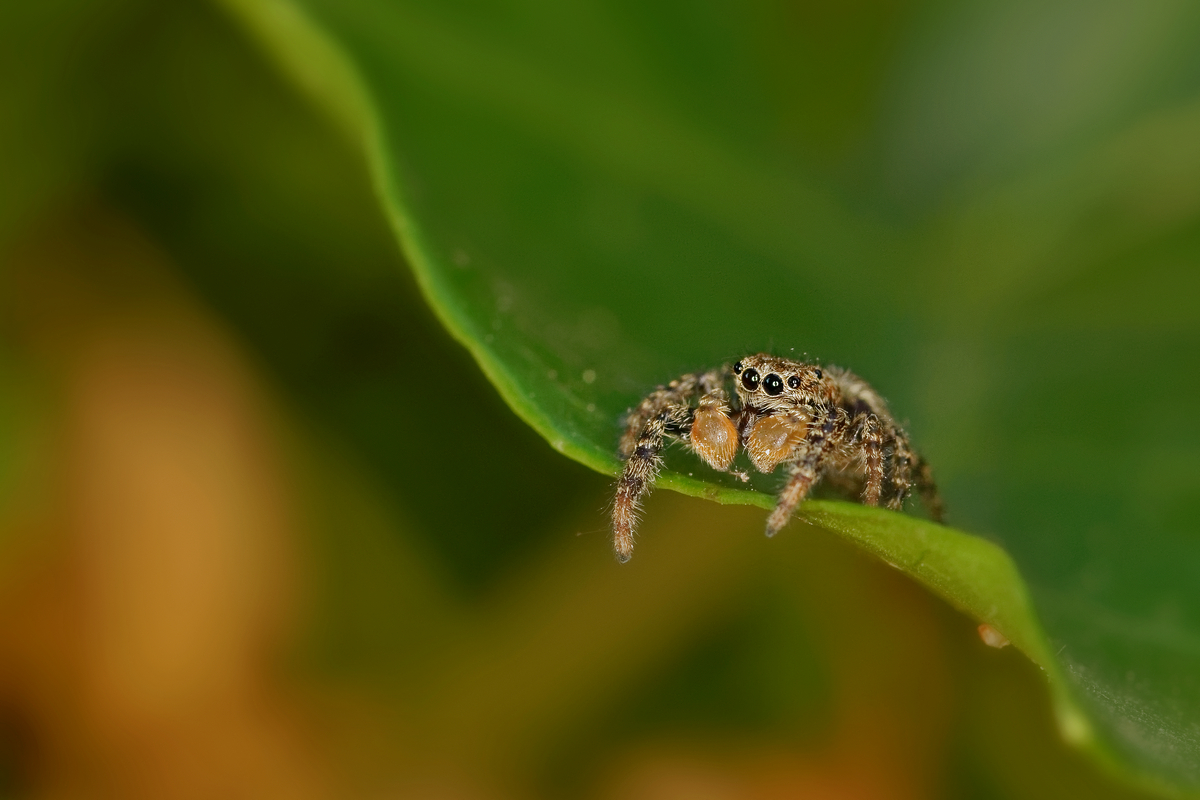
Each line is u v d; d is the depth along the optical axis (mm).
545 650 104
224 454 106
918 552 90
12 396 106
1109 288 104
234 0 98
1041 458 101
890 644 104
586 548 104
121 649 104
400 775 103
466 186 99
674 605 104
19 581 105
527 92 102
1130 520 99
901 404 102
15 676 104
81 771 104
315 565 105
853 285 104
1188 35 106
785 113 106
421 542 106
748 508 103
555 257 100
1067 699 88
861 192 106
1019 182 106
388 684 104
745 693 104
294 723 104
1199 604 97
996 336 104
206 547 105
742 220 104
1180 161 105
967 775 103
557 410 95
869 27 106
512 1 102
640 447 97
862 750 104
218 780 104
